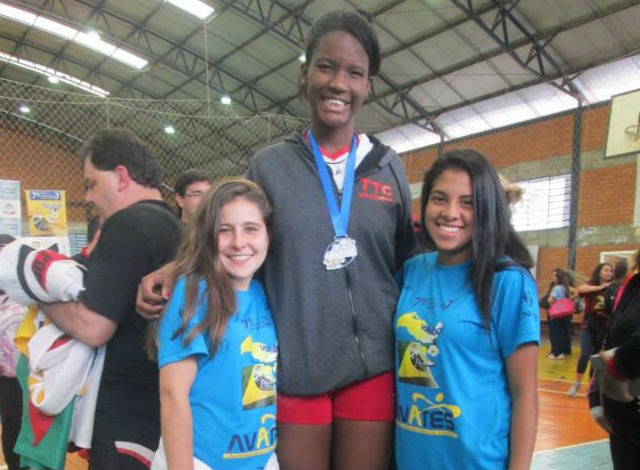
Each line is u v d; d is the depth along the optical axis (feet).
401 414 4.75
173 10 38.88
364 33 4.69
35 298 4.52
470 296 4.60
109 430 4.71
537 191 36.91
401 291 5.22
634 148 20.24
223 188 4.49
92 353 4.70
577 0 28.02
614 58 30.81
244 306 4.54
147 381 4.86
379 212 4.96
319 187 4.85
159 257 4.84
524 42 32.07
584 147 34.01
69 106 48.39
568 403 17.81
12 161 45.14
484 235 4.60
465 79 37.06
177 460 3.94
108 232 4.75
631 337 5.01
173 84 51.24
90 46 44.91
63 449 4.65
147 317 4.41
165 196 46.96
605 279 18.61
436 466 4.46
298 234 4.69
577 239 33.96
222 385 4.22
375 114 44.34
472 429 4.34
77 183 47.60
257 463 4.30
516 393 4.43
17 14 40.52
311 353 4.57
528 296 4.42
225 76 47.24
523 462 4.24
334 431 4.91
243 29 39.19
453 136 42.52
